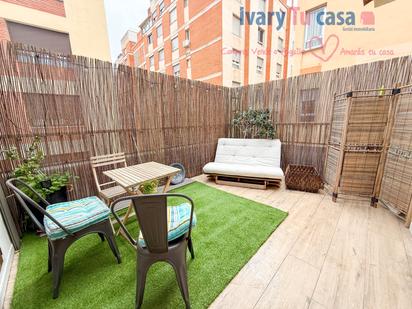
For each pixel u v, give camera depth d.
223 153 3.74
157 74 2.91
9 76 1.76
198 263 1.48
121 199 1.05
